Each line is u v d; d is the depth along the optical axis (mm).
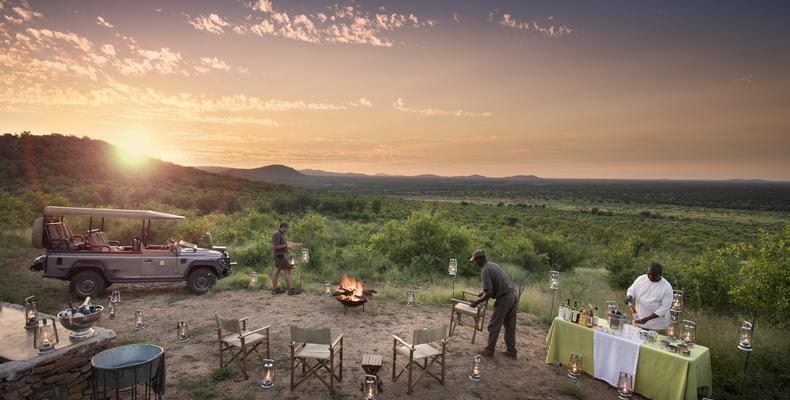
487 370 6793
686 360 5469
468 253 17609
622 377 5773
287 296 10969
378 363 5859
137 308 9680
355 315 9508
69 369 5109
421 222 18281
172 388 5879
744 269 8898
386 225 19781
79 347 5211
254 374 6387
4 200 22172
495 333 7238
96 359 4520
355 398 5738
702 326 8375
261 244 17000
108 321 8688
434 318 9539
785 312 8055
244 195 62188
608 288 15562
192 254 10930
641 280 6820
